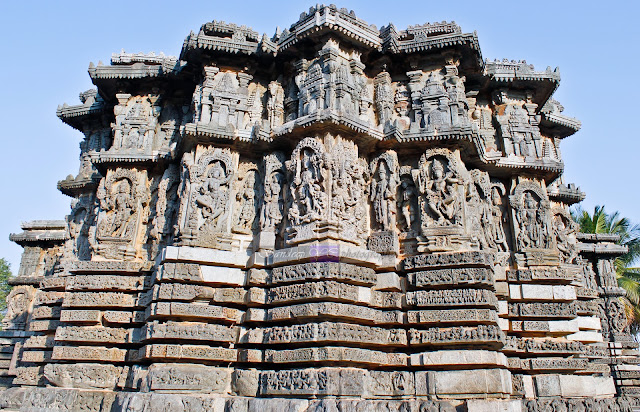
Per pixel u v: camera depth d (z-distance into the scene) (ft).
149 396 33.83
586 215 119.34
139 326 42.45
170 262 39.60
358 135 41.60
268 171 43.19
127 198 47.52
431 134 42.16
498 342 36.01
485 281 37.47
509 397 37.91
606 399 42.29
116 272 44.06
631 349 71.97
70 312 42.70
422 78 45.73
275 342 36.11
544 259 46.29
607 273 74.49
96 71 49.85
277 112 45.27
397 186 43.14
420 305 37.96
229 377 37.17
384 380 36.65
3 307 165.27
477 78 49.08
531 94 51.16
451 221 40.73
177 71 48.80
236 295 39.42
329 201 38.50
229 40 45.47
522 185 48.65
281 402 32.27
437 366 36.29
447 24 45.16
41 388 41.78
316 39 43.27
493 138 49.90
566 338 47.75
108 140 58.13
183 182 43.24
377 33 45.27
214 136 42.91
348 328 35.09
